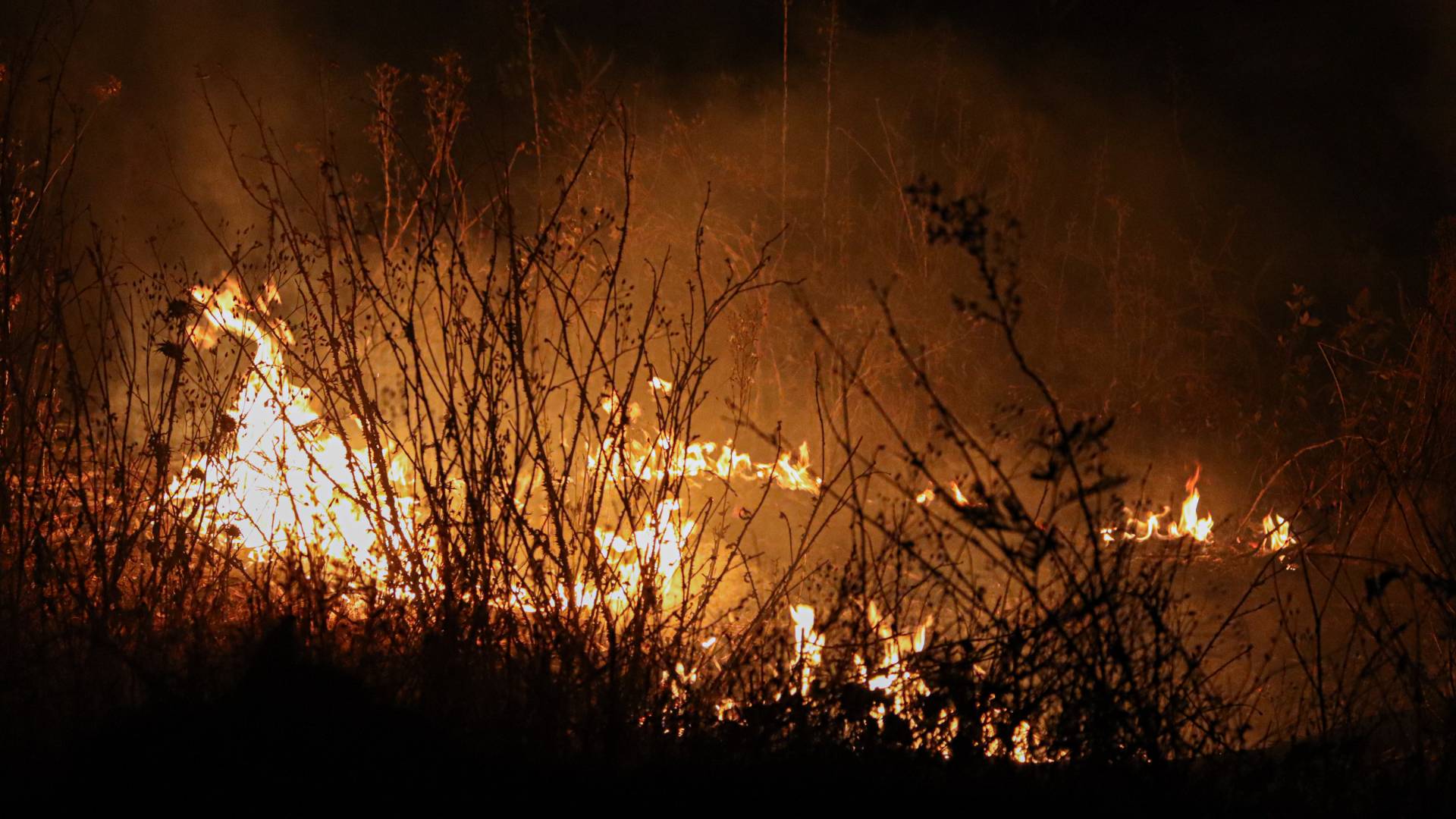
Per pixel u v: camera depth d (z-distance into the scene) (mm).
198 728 5086
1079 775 5219
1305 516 11156
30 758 5070
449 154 7609
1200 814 5160
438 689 5594
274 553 6535
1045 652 5773
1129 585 5863
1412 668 5867
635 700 5867
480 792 5035
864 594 5895
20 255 7484
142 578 6566
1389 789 5340
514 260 6652
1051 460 4910
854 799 5160
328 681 5277
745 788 5242
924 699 5504
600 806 5090
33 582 6500
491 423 6410
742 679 6098
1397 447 10391
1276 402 14055
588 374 6637
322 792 4895
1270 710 7199
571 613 6086
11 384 6957
